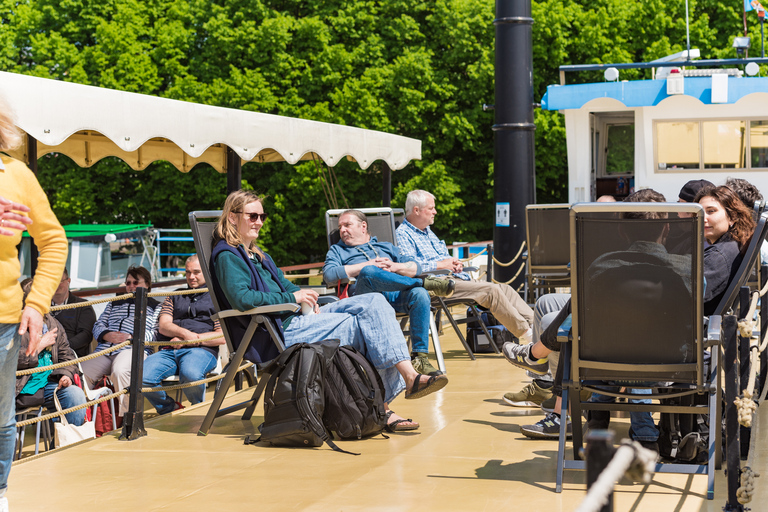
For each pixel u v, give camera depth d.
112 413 5.74
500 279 9.16
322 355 4.07
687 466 3.20
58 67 23.80
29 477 3.56
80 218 24.56
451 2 22.59
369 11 23.47
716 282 3.53
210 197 23.50
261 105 21.58
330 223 6.29
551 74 22.20
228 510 3.02
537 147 22.16
